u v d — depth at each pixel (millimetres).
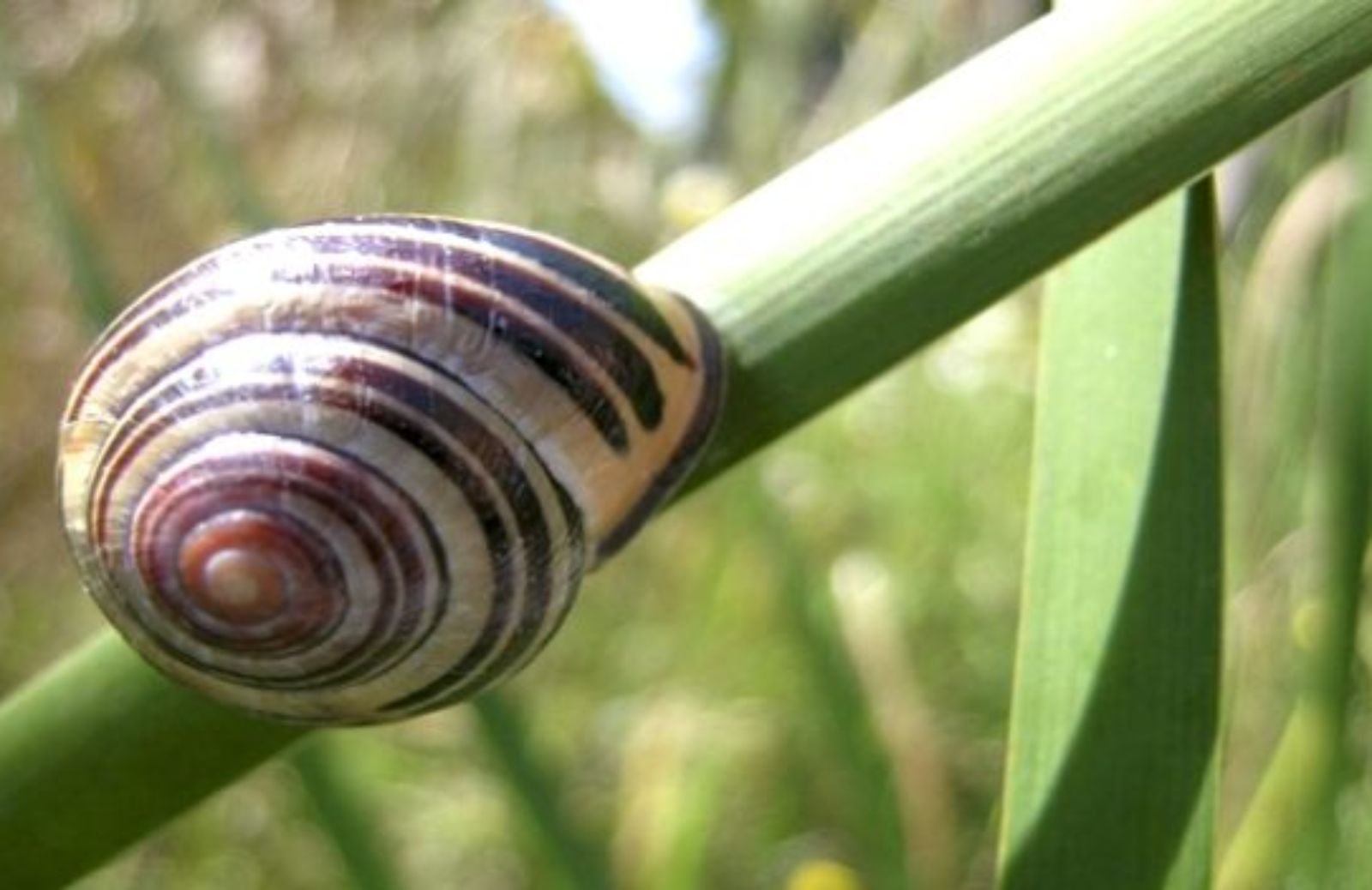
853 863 156
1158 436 74
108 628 73
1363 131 106
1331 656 112
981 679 198
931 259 70
